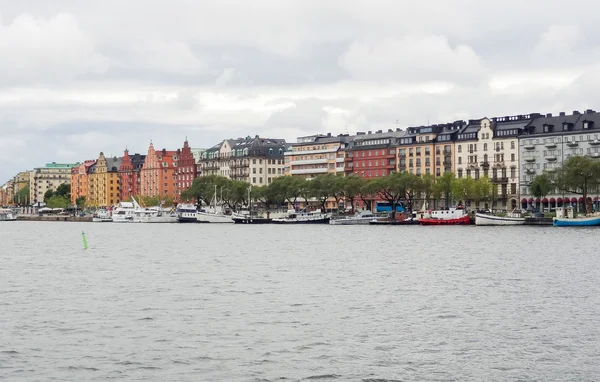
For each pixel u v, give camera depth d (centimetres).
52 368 5162
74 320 6694
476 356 5447
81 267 11362
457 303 7512
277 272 10412
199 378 4959
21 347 5691
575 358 5375
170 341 5878
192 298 7912
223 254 13838
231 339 5947
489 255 12825
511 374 5031
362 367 5188
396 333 6141
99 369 5144
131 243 17762
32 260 12775
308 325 6450
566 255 12556
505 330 6225
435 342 5841
